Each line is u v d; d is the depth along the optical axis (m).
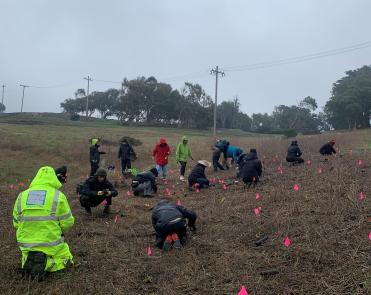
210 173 16.06
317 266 5.29
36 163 24.55
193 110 85.50
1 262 5.98
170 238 6.56
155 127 77.25
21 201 5.41
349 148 19.77
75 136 38.31
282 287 4.85
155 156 15.09
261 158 18.98
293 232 6.64
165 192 12.27
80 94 110.81
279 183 11.37
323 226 6.66
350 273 4.95
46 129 47.25
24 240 5.34
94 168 15.27
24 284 5.19
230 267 5.59
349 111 75.62
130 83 86.94
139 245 6.86
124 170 16.38
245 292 4.39
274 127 106.31
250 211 8.49
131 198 11.27
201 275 5.39
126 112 87.81
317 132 66.56
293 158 15.37
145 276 5.54
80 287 5.17
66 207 5.54
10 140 30.02
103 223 8.37
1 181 19.77
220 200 10.08
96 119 92.12
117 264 5.98
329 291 4.63
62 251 5.61
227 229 7.39
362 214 7.02
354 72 95.75
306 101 95.12
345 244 5.85
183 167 14.82
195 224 7.94
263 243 6.43
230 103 102.81
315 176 11.54
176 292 4.98
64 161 25.44
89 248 6.72
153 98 86.00
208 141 33.22
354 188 8.86
